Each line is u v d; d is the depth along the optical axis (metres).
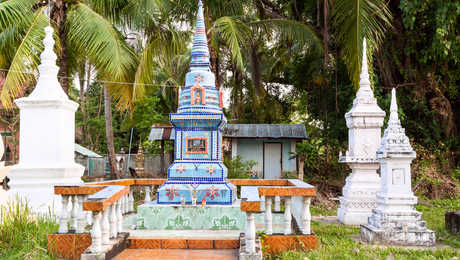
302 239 5.82
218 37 13.77
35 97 9.16
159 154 19.69
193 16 13.80
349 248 6.09
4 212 6.56
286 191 5.87
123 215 8.58
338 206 12.33
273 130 18.55
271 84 23.52
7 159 18.83
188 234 6.52
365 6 10.62
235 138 18.45
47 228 6.58
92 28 11.52
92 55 11.79
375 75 14.03
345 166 15.12
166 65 14.59
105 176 18.25
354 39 10.58
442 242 6.72
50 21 12.20
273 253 5.79
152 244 6.06
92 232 5.13
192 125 7.91
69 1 12.40
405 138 6.92
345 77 15.89
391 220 6.63
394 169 6.88
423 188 13.90
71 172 9.23
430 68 14.85
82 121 26.34
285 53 19.52
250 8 16.09
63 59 12.43
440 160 14.81
